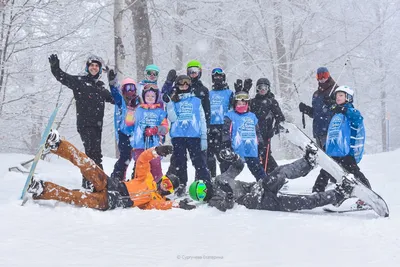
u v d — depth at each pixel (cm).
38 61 1377
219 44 2225
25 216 407
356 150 582
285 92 2125
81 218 418
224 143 641
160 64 2158
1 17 1110
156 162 628
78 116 621
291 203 488
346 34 2367
